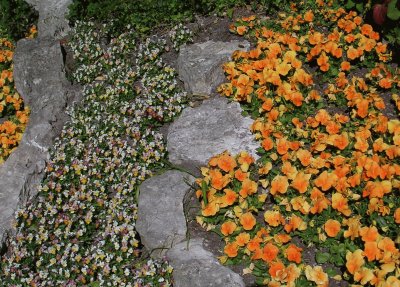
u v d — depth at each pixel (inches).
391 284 54.6
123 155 83.4
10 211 79.4
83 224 75.5
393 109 80.9
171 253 67.5
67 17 117.9
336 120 76.2
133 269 68.7
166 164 81.0
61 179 83.4
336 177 67.0
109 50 104.7
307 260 63.6
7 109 104.1
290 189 68.7
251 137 78.0
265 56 89.7
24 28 127.4
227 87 85.7
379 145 70.4
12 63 114.2
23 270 71.5
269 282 60.4
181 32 101.0
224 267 63.9
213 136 79.8
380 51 86.7
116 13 111.4
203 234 69.4
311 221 65.1
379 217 63.7
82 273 70.0
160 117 87.9
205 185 70.8
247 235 65.1
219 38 99.3
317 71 87.7
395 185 65.9
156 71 98.5
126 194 78.7
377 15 87.4
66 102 98.4
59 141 89.4
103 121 90.4
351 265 58.3
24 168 86.0
